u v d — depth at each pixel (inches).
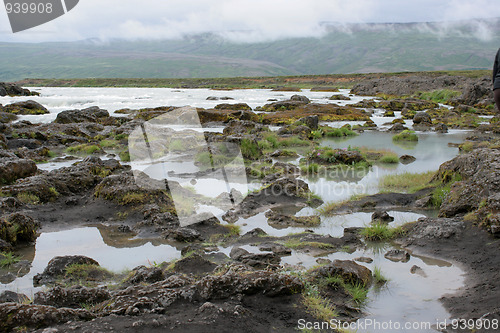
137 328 131.9
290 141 834.8
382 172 556.4
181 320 139.2
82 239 295.9
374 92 2517.2
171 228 309.3
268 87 3454.7
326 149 662.5
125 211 346.3
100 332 127.6
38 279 221.1
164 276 214.8
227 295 161.6
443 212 322.3
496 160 346.3
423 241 271.7
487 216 265.3
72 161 653.3
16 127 926.4
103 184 385.1
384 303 188.1
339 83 3572.8
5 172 424.5
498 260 223.3
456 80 2393.0
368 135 1020.5
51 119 1206.9
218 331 133.3
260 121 1200.8
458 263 234.7
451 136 990.4
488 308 168.9
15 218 287.1
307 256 255.4
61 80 4306.1
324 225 333.7
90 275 225.9
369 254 260.8
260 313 154.9
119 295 163.0
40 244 285.3
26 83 4092.0
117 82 4074.8
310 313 160.4
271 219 343.9
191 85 3742.6
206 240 292.4
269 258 243.9
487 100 1704.0
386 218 339.9
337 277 206.7
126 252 270.7
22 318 132.1
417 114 1261.1
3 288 211.0
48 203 372.5
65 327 131.3
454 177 408.8
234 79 4237.2
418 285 208.7
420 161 645.9
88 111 1200.8
